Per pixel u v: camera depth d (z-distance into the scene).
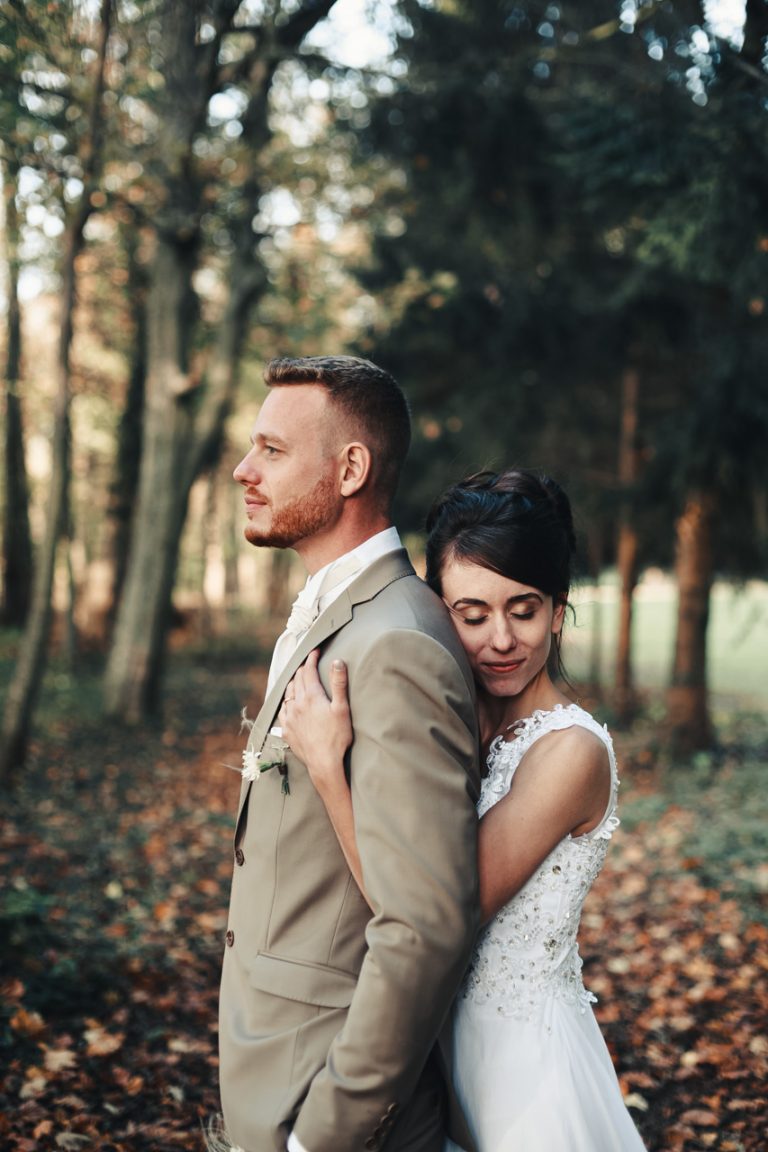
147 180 7.50
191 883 5.77
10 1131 2.91
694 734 9.70
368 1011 1.39
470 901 1.43
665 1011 4.05
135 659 11.30
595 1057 1.73
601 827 1.72
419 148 8.97
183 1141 2.94
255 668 17.59
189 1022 3.82
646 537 9.59
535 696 1.81
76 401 17.00
